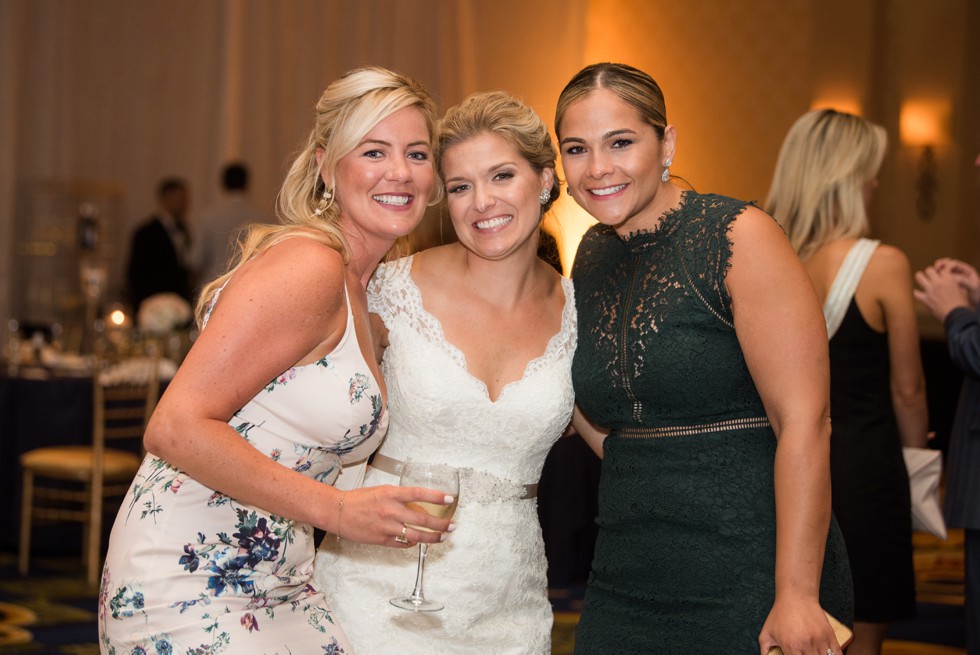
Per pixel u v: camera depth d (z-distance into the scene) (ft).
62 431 18.61
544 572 8.00
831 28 31.01
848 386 9.45
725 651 6.72
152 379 18.06
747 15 30.53
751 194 30.45
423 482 6.43
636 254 7.30
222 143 31.32
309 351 6.36
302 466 6.50
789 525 6.43
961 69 32.73
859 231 9.56
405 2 32.30
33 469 17.79
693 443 6.98
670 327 6.93
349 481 7.29
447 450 7.61
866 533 9.30
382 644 7.34
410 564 7.45
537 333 7.79
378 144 6.87
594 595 7.46
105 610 6.43
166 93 31.24
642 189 6.98
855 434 9.41
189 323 20.08
